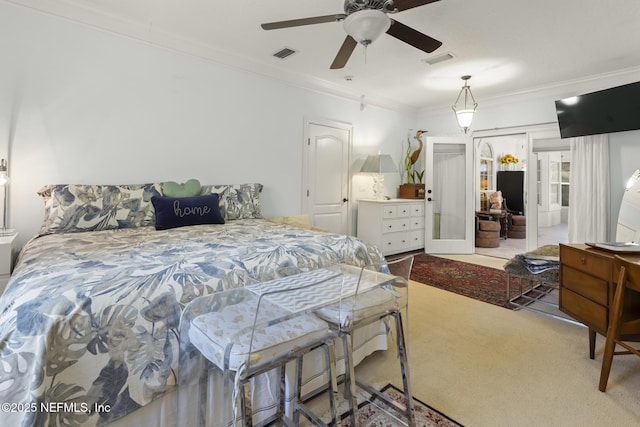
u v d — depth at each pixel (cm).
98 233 219
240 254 156
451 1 233
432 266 433
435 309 279
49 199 232
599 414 148
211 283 130
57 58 245
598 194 381
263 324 105
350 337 133
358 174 484
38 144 241
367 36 188
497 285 349
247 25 274
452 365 191
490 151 695
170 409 118
